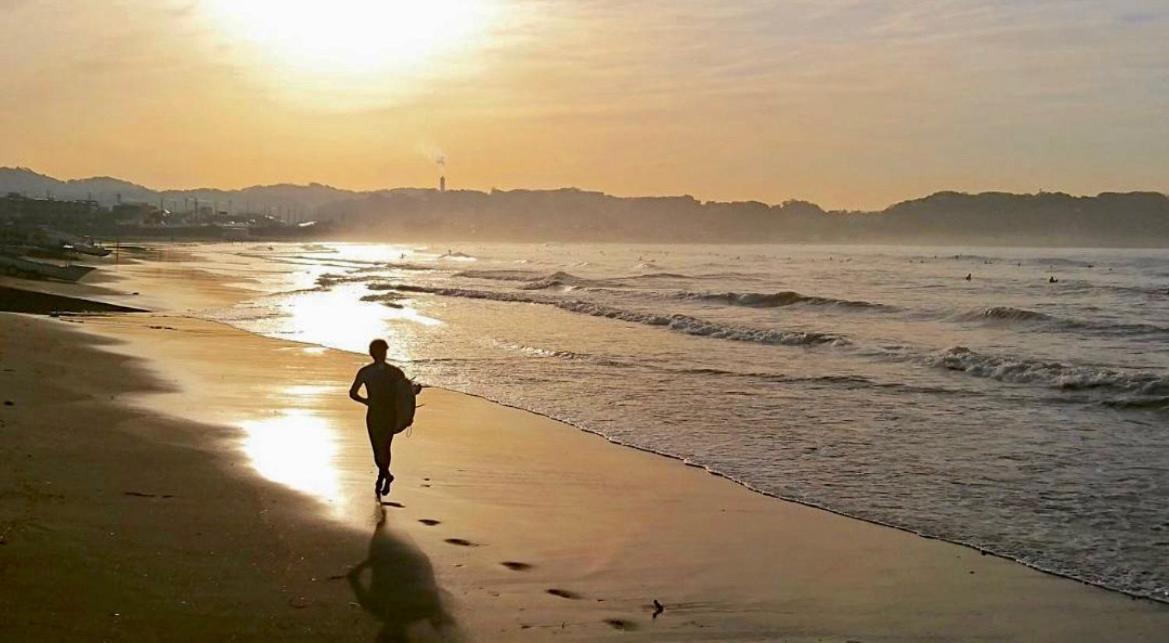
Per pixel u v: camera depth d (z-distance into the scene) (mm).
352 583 7184
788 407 16562
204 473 10305
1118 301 46688
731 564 8281
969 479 11555
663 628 6734
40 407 13555
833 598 7500
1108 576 8148
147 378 17484
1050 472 11922
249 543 7906
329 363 21078
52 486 9117
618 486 11000
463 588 7301
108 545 7453
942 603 7445
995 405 16891
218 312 35594
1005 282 65750
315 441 12570
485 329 30328
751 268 92875
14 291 33062
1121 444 13617
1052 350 25703
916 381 19703
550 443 13422
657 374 20500
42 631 5754
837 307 40406
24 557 6941
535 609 6973
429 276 69812
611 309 37125
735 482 11305
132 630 5910
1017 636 6828
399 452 12523
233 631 6055
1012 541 9117
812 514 9977
